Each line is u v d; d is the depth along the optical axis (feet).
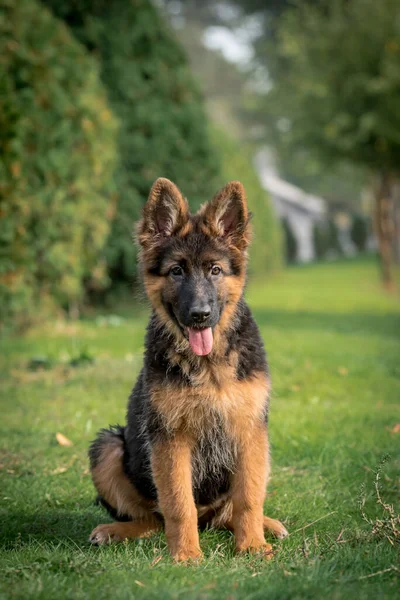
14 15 38.34
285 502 17.15
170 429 14.46
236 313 15.46
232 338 14.90
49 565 12.46
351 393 28.66
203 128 59.26
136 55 55.88
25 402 26.30
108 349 37.09
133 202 53.52
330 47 79.36
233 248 16.21
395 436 22.15
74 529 15.74
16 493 17.54
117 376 30.01
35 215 39.09
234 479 14.82
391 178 88.89
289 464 20.11
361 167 88.28
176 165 57.06
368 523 14.47
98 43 54.03
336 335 45.70
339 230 200.85
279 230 128.36
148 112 55.47
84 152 43.37
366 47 77.10
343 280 106.52
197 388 14.39
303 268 139.44
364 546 13.29
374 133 78.84
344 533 14.35
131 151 54.75
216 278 15.65
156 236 16.28
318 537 14.57
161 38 57.52
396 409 25.94
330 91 79.36
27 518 16.28
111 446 16.38
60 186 40.63
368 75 77.00
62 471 19.31
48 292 42.52
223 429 14.71
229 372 14.53
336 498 17.29
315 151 87.15
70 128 41.63
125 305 56.24
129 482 15.97
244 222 16.26
